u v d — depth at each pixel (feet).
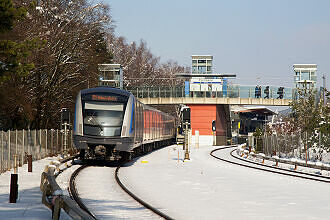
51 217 59.36
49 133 200.44
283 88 382.42
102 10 249.34
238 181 117.70
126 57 491.72
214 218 66.08
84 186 97.81
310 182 118.11
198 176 129.29
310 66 380.99
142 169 148.97
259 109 515.09
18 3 187.42
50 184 60.95
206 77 393.09
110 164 165.89
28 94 214.48
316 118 249.14
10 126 222.28
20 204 70.18
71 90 255.70
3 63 100.94
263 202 82.07
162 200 82.94
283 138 268.41
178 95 395.96
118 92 158.20
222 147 366.22
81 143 150.71
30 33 194.59
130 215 65.36
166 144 351.25
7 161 127.03
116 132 151.12
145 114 209.87
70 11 236.84
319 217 67.82
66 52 238.27
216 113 401.08
